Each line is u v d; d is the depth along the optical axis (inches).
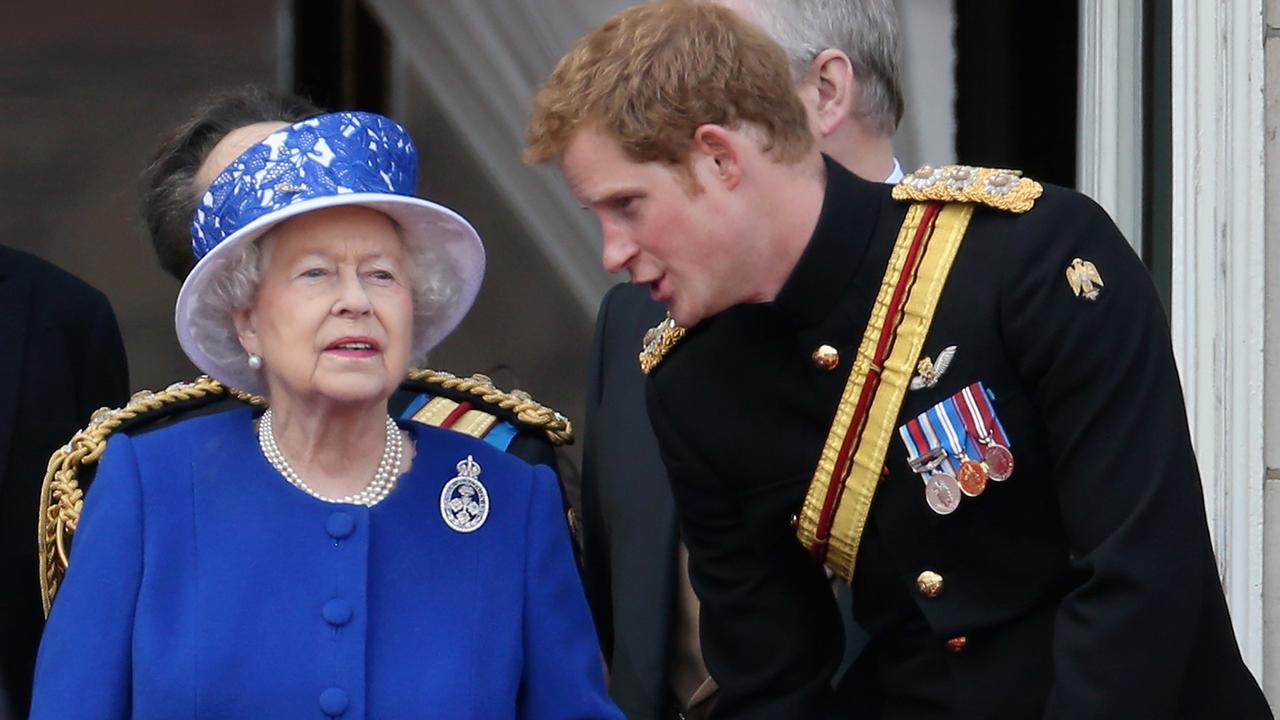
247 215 352.5
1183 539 353.4
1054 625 369.1
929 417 372.8
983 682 379.9
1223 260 541.0
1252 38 535.8
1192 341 546.0
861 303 380.5
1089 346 358.6
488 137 735.1
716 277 372.5
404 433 382.0
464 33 733.9
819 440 390.0
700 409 399.5
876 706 411.5
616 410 487.5
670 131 358.6
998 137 619.5
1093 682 348.8
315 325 352.8
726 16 370.3
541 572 374.9
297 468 368.5
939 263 374.3
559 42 722.2
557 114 365.7
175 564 357.4
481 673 361.1
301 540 359.9
